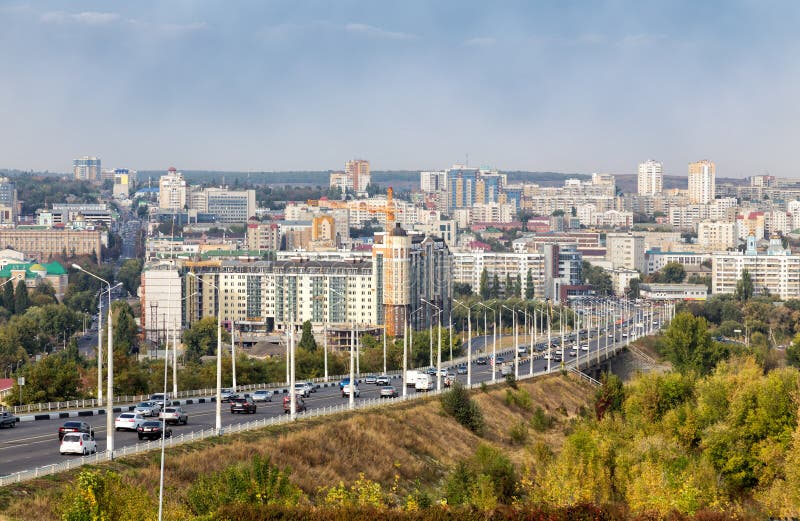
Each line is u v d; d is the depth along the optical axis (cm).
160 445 19150
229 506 15650
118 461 17638
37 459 18125
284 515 15575
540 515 17700
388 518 16062
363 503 16975
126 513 13938
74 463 16962
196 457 18650
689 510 19575
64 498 14238
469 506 17812
